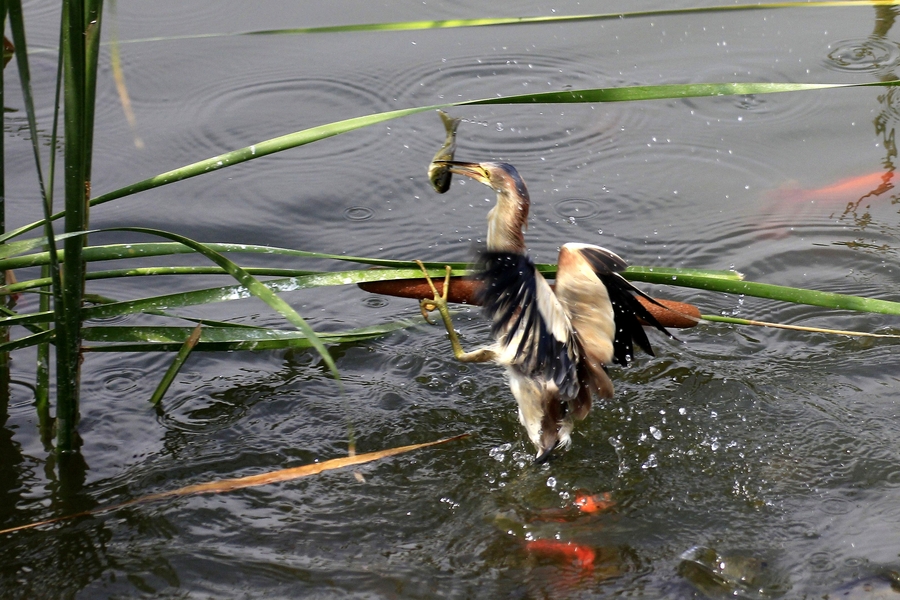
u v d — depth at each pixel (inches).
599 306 345.4
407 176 543.8
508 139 576.1
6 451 368.5
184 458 368.8
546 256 485.7
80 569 315.6
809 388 405.7
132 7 654.5
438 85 613.0
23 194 503.2
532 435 365.4
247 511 342.6
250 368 424.2
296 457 372.2
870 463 360.5
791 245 490.9
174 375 375.6
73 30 283.0
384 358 430.9
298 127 567.5
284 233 497.4
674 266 479.5
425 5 661.9
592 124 591.8
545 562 319.9
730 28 652.1
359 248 489.1
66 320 327.0
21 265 324.5
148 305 340.8
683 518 339.3
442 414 397.4
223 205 514.9
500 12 650.8
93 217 496.4
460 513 344.2
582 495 351.9
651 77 605.6
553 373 314.5
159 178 327.0
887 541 320.5
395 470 365.4
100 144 548.7
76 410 375.6
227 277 473.7
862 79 591.8
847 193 526.0
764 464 364.8
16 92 582.2
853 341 435.8
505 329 316.8
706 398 402.6
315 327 442.3
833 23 651.5
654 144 572.4
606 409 398.0
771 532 329.7
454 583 311.3
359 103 593.9
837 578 306.5
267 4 660.1
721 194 530.3
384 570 316.5
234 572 315.3
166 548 325.1
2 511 339.9
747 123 586.2
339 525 336.8
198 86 600.7
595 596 304.5
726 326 450.6
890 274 472.1
